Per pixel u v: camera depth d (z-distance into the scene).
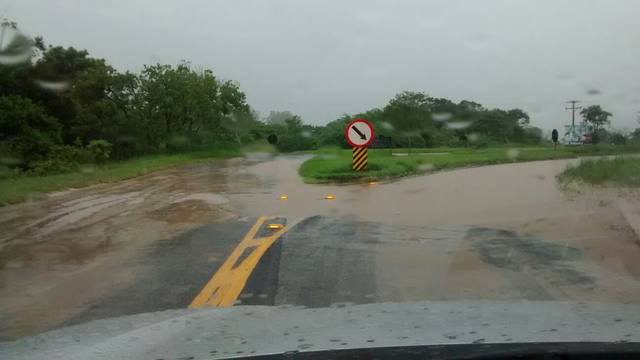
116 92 42.44
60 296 6.16
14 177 24.05
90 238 9.50
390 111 45.25
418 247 8.49
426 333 3.10
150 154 43.03
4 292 6.34
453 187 16.86
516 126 48.62
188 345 3.09
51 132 33.62
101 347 3.13
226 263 7.54
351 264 7.43
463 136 45.44
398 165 22.44
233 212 12.20
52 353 3.10
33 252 8.43
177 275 6.95
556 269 7.16
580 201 13.35
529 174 21.69
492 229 9.97
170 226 10.54
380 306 4.01
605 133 51.53
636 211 11.60
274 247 8.48
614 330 3.12
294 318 3.69
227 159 36.53
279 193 15.66
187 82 45.28
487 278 6.71
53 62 42.09
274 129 57.06
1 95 34.88
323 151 44.91
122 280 6.78
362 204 13.22
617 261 7.56
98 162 31.72
